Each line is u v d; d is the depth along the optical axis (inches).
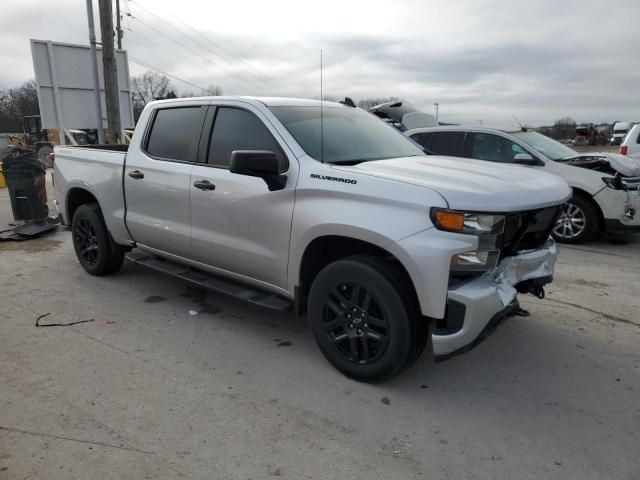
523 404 127.0
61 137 588.7
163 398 128.1
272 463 104.7
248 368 144.0
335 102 190.2
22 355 150.4
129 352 153.2
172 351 154.2
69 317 179.5
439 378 139.1
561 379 139.0
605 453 108.6
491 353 153.6
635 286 214.7
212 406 124.7
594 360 149.7
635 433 115.5
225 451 108.2
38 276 226.7
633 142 431.2
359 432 115.2
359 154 152.1
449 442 112.0
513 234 126.7
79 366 144.1
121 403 125.6
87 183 210.8
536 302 194.9
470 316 116.0
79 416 119.9
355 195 126.3
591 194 284.8
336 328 137.8
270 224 144.9
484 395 131.0
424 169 135.9
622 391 133.3
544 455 107.9
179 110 181.0
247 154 129.6
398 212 119.7
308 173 136.9
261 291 161.2
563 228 298.4
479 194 116.6
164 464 104.0
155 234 185.0
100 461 104.7
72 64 589.3
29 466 102.9
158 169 179.2
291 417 120.6
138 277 224.7
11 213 395.2
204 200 162.6
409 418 120.6
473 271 116.8
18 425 116.3
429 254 114.4
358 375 134.4
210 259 168.1
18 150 315.6
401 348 124.3
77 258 244.1
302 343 160.4
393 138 175.9
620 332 168.4
